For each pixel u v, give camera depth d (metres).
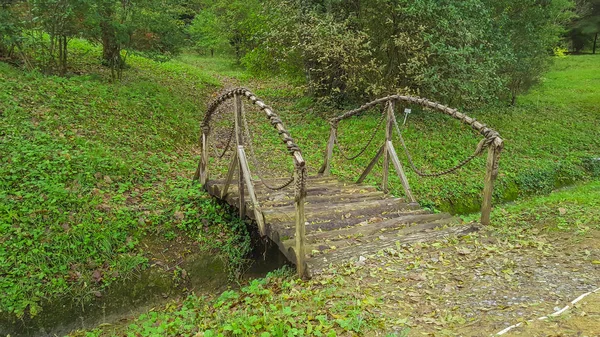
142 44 12.55
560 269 4.48
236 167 7.59
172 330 4.56
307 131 12.84
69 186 7.09
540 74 18.91
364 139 12.12
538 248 5.08
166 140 10.31
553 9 17.08
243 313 4.32
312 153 11.46
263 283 5.24
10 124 8.02
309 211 6.55
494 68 12.86
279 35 13.20
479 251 5.14
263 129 13.09
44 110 8.97
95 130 9.17
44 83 9.99
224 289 6.48
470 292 4.16
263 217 5.98
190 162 9.84
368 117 13.59
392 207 6.91
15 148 7.48
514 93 17.80
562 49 27.55
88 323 5.59
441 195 9.89
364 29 12.50
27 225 6.11
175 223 7.20
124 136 9.48
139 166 8.61
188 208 7.61
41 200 6.52
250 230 7.31
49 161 7.43
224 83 19.67
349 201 7.27
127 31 11.77
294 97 16.97
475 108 16.55
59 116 9.00
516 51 16.52
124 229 6.66
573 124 16.09
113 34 11.95
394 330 3.58
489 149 5.93
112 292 5.89
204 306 5.43
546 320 3.43
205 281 6.54
